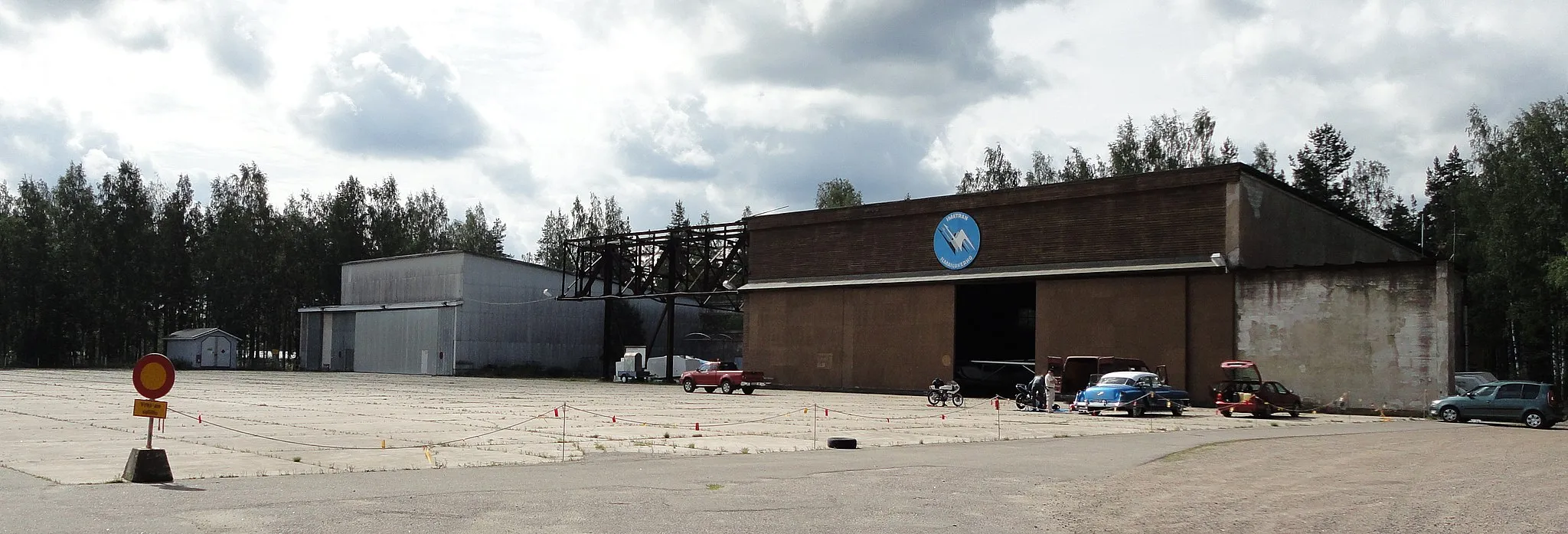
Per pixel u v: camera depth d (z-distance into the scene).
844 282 52.66
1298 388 38.00
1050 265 45.28
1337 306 37.47
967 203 48.34
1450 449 19.56
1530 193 56.69
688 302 90.56
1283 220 42.84
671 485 12.47
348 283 84.38
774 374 54.94
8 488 11.48
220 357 92.06
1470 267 67.88
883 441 21.02
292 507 10.12
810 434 22.61
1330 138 87.12
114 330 98.50
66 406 29.25
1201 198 41.09
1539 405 29.91
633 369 63.69
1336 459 17.11
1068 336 44.25
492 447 18.20
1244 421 31.11
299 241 105.88
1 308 93.06
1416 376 35.47
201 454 15.93
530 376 77.44
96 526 8.91
